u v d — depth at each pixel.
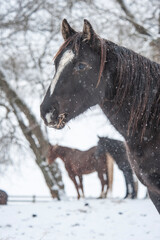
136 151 3.80
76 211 9.06
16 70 17.14
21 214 8.69
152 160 3.69
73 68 3.69
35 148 17.02
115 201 10.73
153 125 3.73
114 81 3.81
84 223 7.76
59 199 16.31
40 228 7.26
